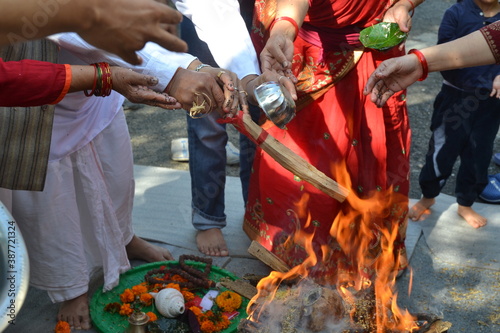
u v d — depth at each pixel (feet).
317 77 7.77
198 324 7.39
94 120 7.43
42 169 6.61
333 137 7.93
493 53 6.65
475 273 9.00
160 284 8.23
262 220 8.63
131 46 3.98
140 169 12.14
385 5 7.55
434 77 17.79
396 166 8.52
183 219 10.36
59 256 7.41
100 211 7.72
